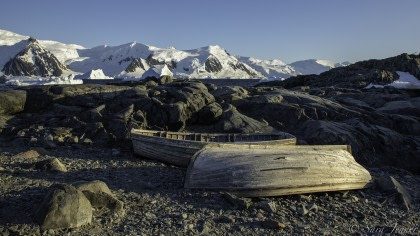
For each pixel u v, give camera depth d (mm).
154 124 26078
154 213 12344
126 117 25344
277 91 32156
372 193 15508
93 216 11633
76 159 19719
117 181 15836
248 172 14219
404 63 52406
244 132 24047
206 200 13633
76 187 12336
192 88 29312
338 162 15500
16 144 22844
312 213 13039
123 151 22359
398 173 20234
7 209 11703
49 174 16234
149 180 16328
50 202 10945
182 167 18969
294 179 14281
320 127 23109
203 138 22422
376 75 48406
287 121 26969
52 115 27797
